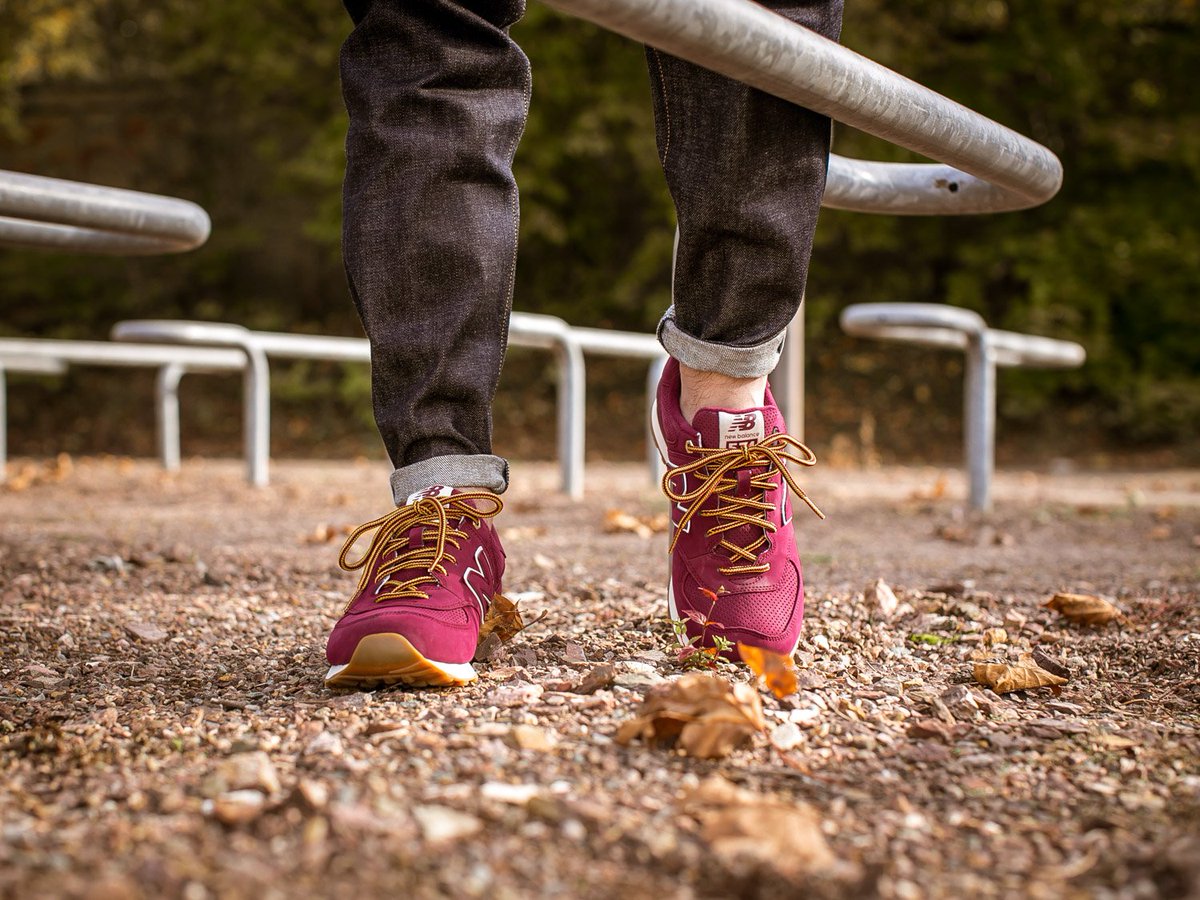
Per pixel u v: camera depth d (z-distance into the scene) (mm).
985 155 1264
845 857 797
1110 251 8805
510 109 1267
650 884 740
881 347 9461
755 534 1348
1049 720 1150
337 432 9266
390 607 1197
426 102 1227
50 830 808
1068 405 8930
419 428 1271
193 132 10484
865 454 7977
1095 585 2164
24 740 1027
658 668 1298
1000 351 4105
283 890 708
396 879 729
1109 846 813
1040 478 6535
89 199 1718
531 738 999
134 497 4293
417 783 899
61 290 10445
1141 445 8594
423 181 1228
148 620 1698
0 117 10094
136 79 10398
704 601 1342
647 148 9000
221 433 9336
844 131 8547
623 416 9227
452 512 1273
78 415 9477
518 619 1399
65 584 2064
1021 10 8977
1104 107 9078
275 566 2311
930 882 756
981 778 968
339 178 9266
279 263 10562
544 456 8195
